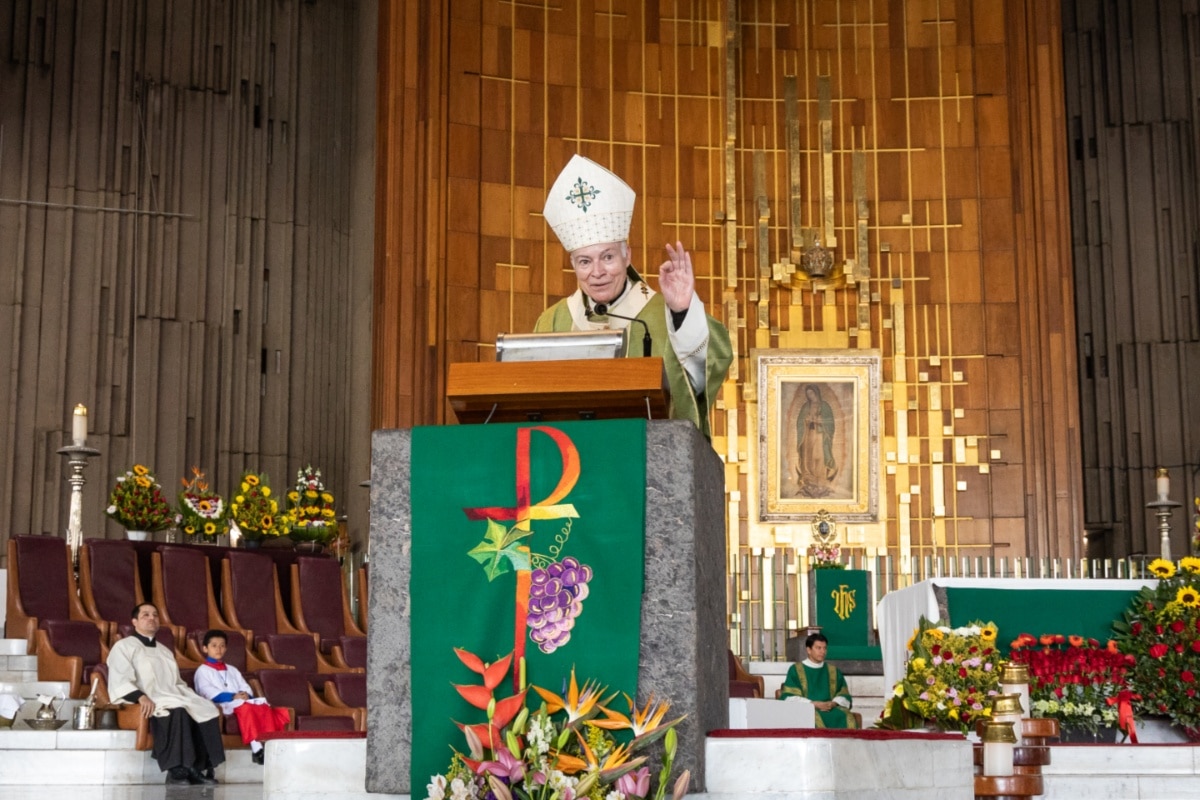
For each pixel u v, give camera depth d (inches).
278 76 684.1
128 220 639.1
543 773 154.4
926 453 669.9
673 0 696.4
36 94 630.5
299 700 447.5
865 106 695.7
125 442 622.8
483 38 668.1
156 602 483.8
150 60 653.9
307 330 676.1
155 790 349.1
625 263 203.5
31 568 457.1
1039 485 656.4
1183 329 716.7
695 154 687.7
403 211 638.5
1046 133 676.7
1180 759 317.4
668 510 163.5
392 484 170.6
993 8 696.4
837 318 681.0
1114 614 355.3
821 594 591.5
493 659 163.0
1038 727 297.6
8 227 617.3
